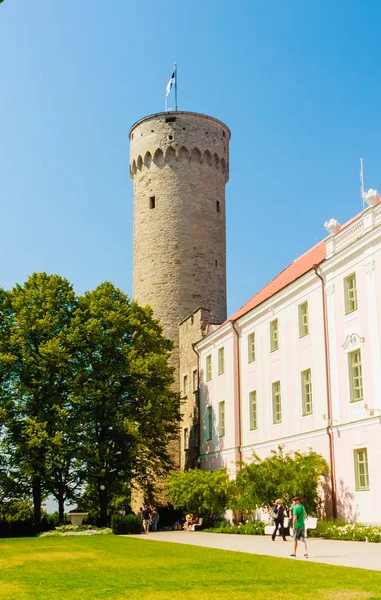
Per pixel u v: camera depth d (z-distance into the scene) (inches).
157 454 1839.3
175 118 2336.4
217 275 2300.7
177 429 1925.4
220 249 2341.3
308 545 943.0
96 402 1668.3
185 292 2218.3
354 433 1138.0
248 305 1739.7
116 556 866.1
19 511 1839.3
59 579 649.0
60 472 1711.4
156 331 1925.4
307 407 1326.3
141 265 2299.5
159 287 2233.0
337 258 1219.9
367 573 601.6
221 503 1508.4
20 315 1749.5
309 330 1321.4
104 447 1668.3
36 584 615.8
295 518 779.4
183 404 1994.3
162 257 2252.7
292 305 1395.2
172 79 2418.8
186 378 2050.9
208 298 2251.5
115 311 1839.3
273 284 1684.3
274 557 775.7
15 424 1662.2
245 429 1598.2
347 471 1151.6
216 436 1766.7
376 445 1073.5
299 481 1194.0
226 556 807.1
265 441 1483.8
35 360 1702.8
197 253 2262.6
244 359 1627.7
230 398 1685.5
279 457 1278.3
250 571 647.1
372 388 1099.9
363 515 1095.6
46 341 1732.3
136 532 1429.6
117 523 1419.8
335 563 698.8
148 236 2294.5
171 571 677.3
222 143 2411.4
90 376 1736.0
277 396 1461.6
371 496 1075.3
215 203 2351.1
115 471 1729.8
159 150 2322.8
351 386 1165.7
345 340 1184.8
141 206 2343.8
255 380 1557.6
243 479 1282.0
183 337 2098.9
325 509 1204.5
